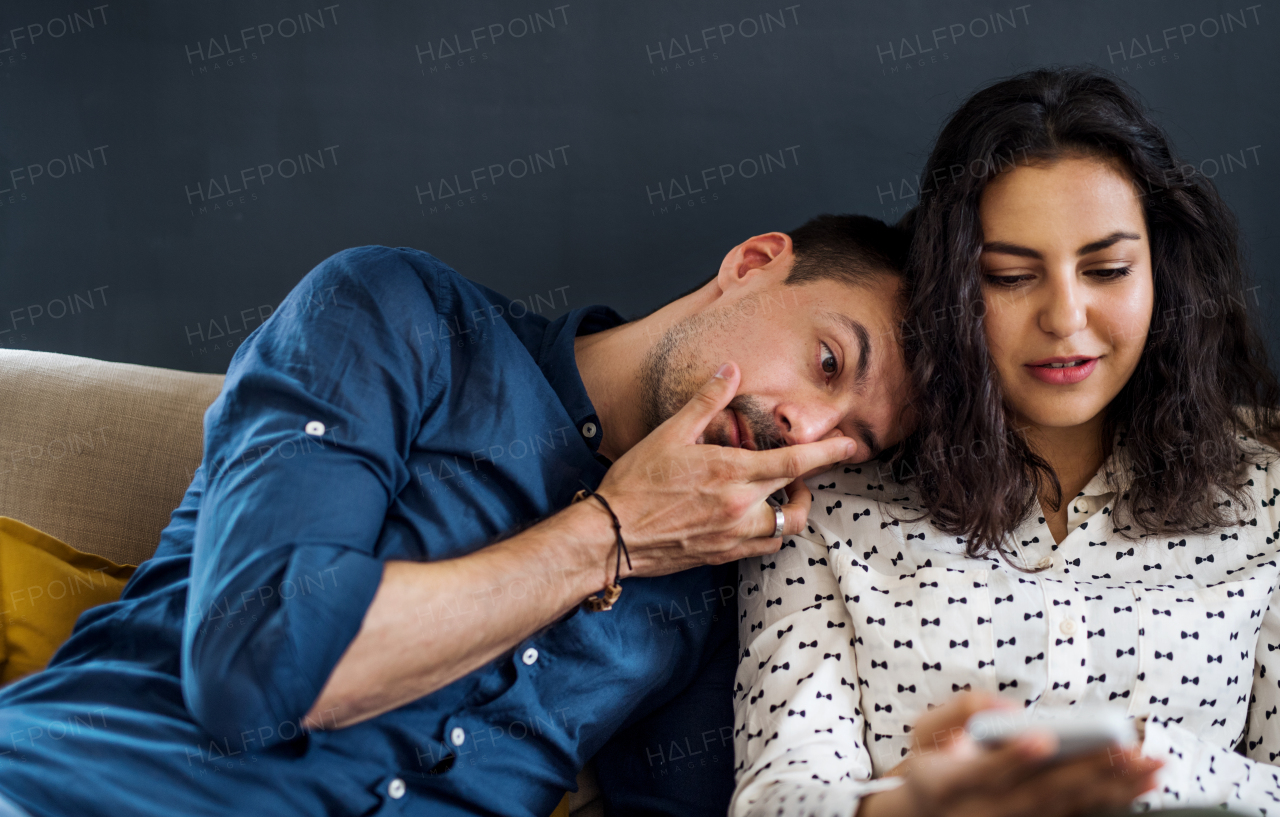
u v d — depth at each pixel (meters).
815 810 0.94
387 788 1.04
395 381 1.10
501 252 2.49
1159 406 1.18
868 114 2.31
